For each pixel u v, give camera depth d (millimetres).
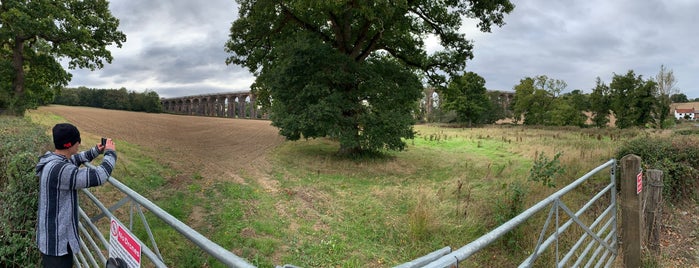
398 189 10312
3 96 21922
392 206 8531
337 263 5672
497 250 5820
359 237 6672
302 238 6500
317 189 10211
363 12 14578
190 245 5691
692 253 5480
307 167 14109
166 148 17188
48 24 22578
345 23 17609
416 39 20250
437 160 16594
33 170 3789
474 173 12398
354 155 16797
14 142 4180
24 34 23000
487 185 9945
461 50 19047
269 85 17047
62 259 2793
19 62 24484
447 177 12352
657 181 5176
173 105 117000
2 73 23625
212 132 30984
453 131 37469
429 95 74250
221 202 8227
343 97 15891
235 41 20297
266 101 21828
